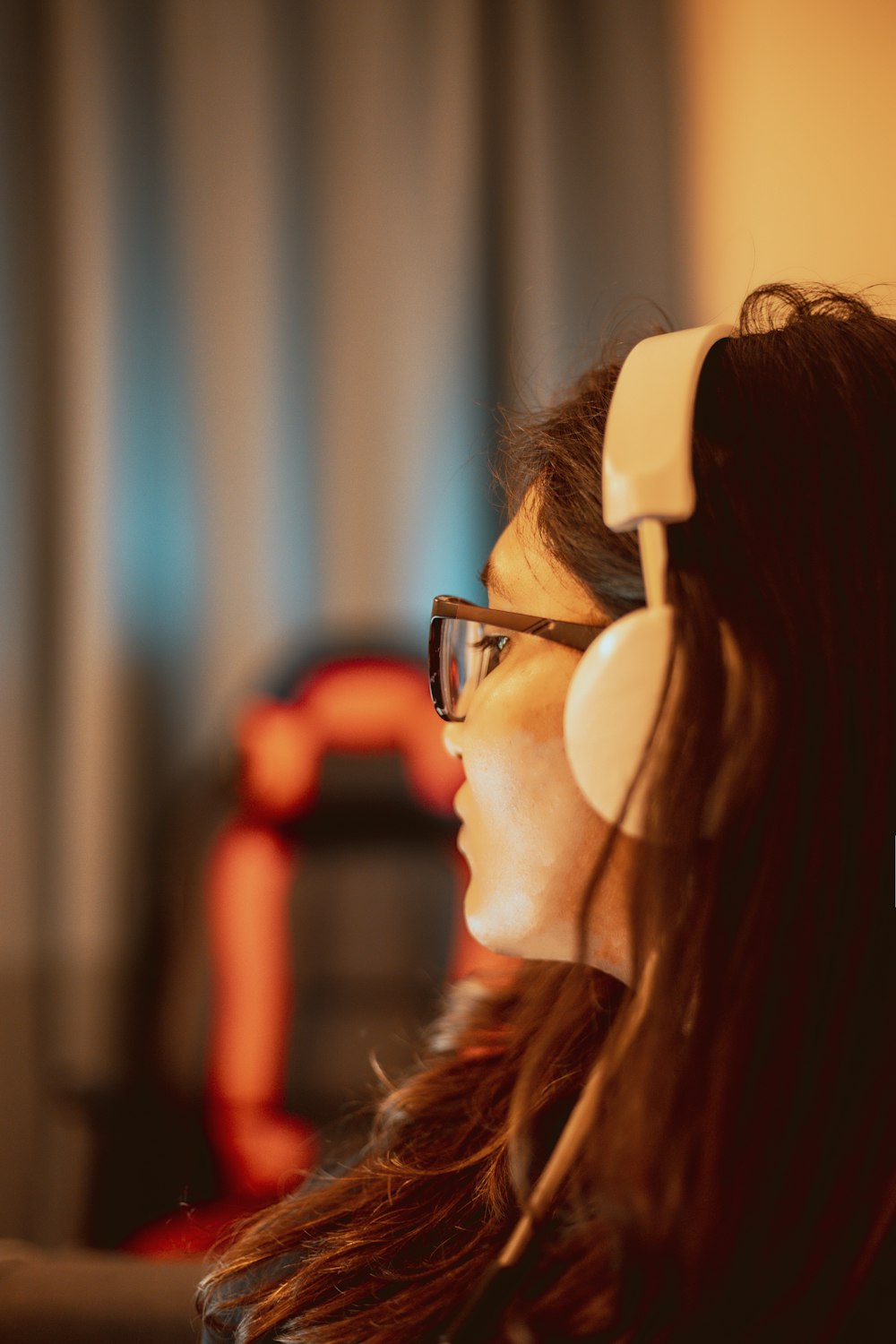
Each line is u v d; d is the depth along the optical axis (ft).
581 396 2.07
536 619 1.93
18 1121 7.11
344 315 7.25
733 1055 1.60
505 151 7.11
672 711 1.63
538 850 1.90
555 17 7.06
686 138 7.09
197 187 7.28
